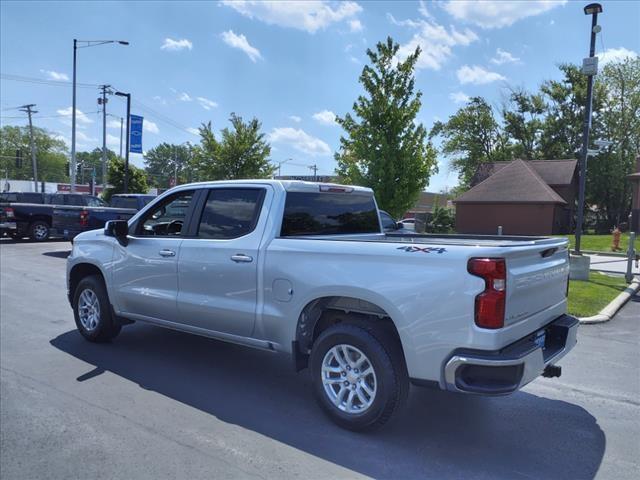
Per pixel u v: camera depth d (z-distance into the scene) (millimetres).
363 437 3941
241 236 4758
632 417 4445
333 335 4055
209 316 4949
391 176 15539
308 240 4336
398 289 3725
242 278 4656
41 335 6594
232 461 3527
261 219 4688
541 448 3826
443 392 4953
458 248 3551
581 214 13133
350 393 4043
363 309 4109
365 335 3904
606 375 5574
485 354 3438
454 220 38969
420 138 16062
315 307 4355
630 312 9047
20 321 7281
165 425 4070
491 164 44531
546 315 4148
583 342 6969
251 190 4863
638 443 3936
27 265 12922
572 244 24078
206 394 4746
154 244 5438
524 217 36469
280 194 4688
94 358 5707
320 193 5094
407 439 3930
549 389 5121
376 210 5895
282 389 4918
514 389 3445
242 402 4578
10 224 18250
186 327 5250
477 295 3426
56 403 4453
